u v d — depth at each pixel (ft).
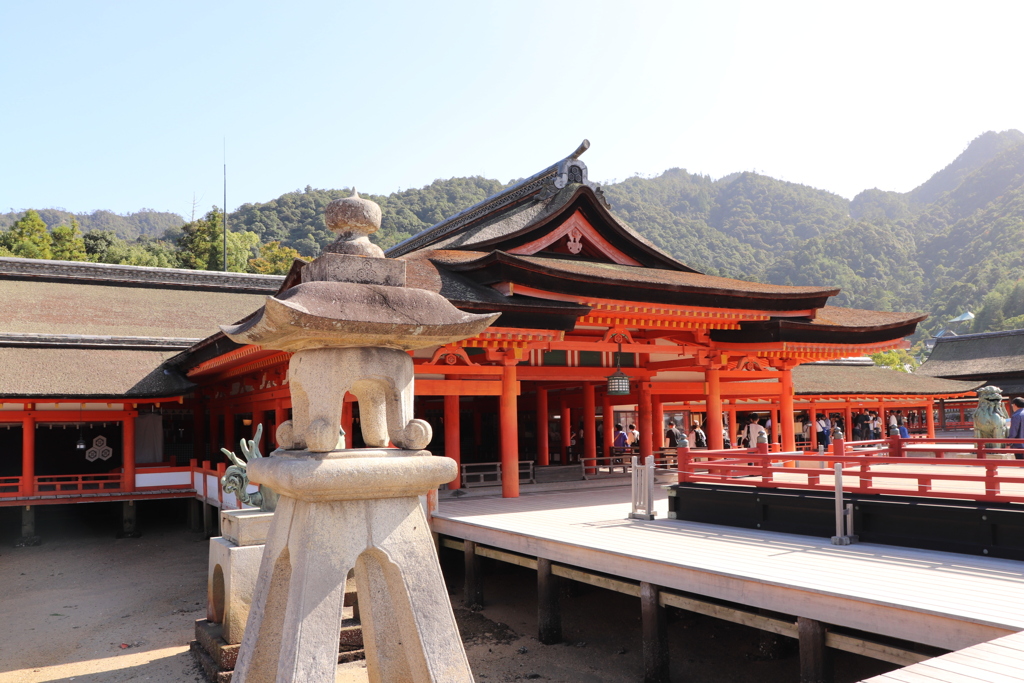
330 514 19.49
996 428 57.11
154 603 56.29
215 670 39.93
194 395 96.73
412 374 21.81
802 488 44.37
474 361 66.44
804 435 118.73
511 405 62.95
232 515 43.52
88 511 91.50
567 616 52.08
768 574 32.76
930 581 30.96
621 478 78.89
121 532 80.94
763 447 48.83
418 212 479.41
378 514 20.16
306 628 18.34
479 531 50.26
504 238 68.33
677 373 80.33
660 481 79.15
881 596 28.45
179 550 74.23
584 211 72.23
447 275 59.82
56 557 72.08
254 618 20.45
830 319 74.69
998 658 22.09
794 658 43.68
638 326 68.44
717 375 73.97
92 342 87.15
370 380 20.84
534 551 45.39
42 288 103.19
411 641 20.15
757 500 45.55
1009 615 25.58
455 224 97.96
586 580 42.34
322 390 20.08
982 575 31.91
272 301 18.02
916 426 168.35
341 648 42.09
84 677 41.11
